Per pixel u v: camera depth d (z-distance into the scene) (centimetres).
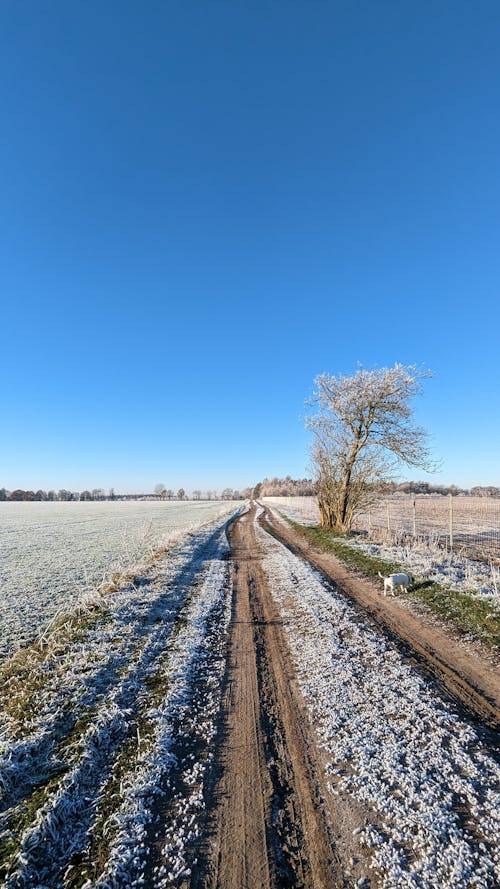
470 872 308
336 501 2547
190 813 383
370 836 346
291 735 500
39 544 2477
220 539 2536
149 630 888
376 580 1234
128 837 357
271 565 1587
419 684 606
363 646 757
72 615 952
